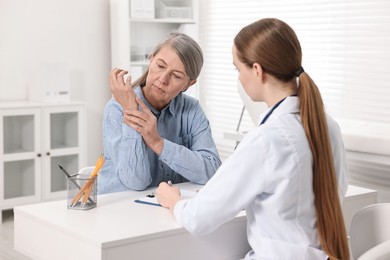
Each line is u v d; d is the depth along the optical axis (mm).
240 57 2031
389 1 4699
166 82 2680
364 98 4941
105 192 2809
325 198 1944
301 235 1944
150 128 2576
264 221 1969
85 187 2289
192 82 2758
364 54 4922
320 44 5285
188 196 2465
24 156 5094
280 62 1971
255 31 1994
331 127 2090
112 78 2584
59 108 5266
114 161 2727
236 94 6070
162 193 2309
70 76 5844
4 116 4969
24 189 5156
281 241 1946
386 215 2240
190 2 6145
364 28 4910
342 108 5113
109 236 1971
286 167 1907
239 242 2240
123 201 2441
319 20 5270
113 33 5945
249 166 1923
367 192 2672
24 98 5562
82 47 5887
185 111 2918
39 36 5617
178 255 2090
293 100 1985
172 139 2898
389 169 4441
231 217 1989
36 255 2225
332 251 1942
